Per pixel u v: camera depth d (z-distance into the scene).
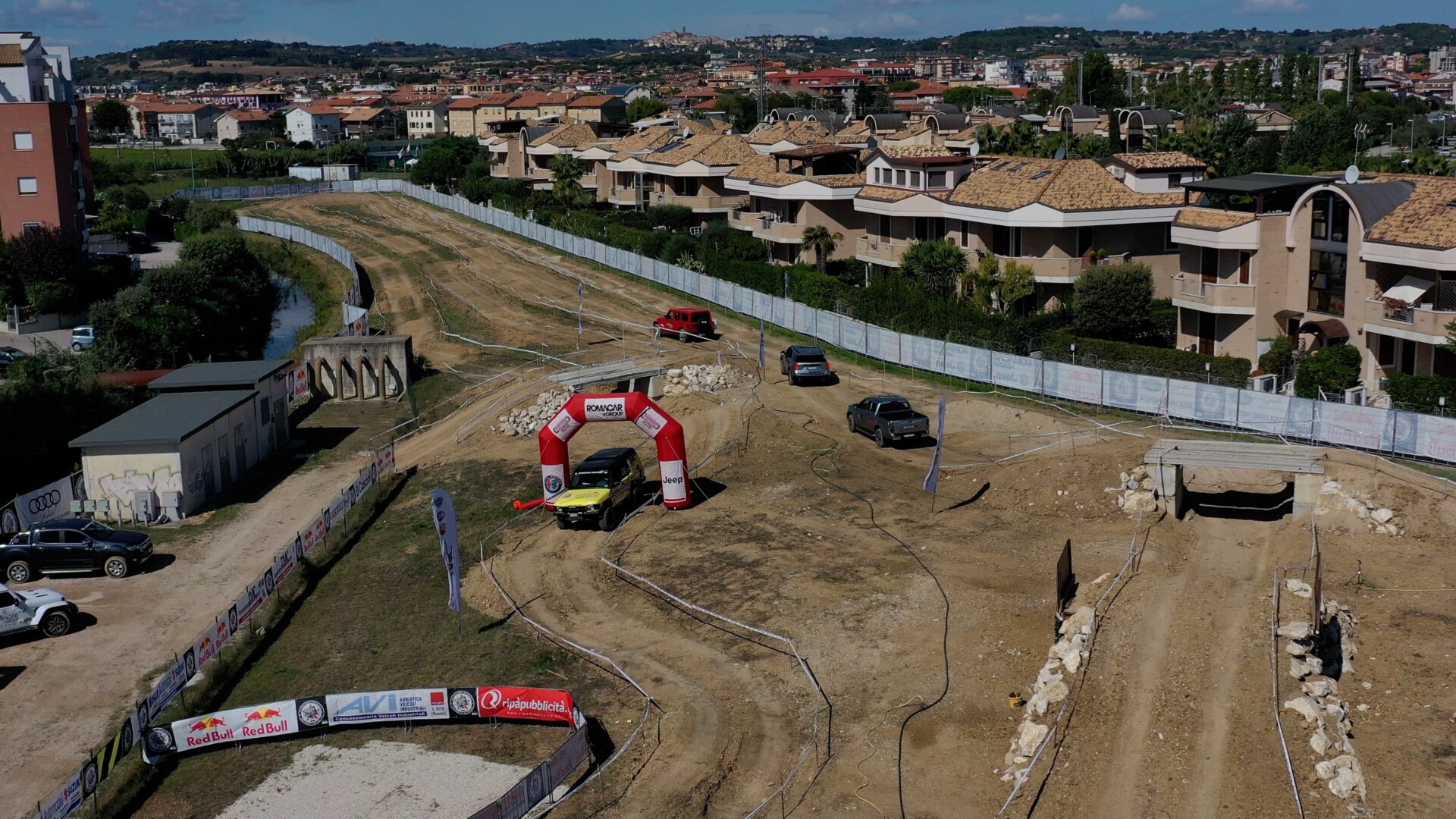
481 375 70.56
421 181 156.88
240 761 30.66
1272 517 42.81
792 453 52.00
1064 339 61.84
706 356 70.25
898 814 25.91
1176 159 74.88
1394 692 30.91
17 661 37.59
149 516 50.09
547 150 136.12
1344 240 56.06
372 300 97.06
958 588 37.03
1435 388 49.09
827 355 69.75
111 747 29.02
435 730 31.59
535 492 50.16
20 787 30.44
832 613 35.97
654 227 106.62
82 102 128.25
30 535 44.12
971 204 74.25
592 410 45.59
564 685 33.25
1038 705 28.69
